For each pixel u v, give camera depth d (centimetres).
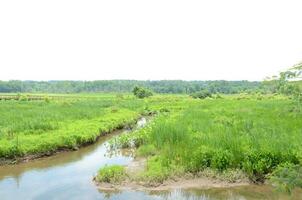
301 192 1514
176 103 6262
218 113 3694
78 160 2181
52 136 2462
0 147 2081
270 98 6938
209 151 1769
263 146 1783
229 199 1488
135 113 4603
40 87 17375
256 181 1630
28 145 2225
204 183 1639
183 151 1858
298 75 1143
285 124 2578
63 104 5362
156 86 16912
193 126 2631
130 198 1509
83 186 1672
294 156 1653
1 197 1541
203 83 18150
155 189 1602
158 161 1880
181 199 1492
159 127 2417
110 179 1692
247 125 2503
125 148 2483
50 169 1983
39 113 3581
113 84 17262
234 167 1703
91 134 2717
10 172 1927
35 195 1566
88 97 9381
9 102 5828
